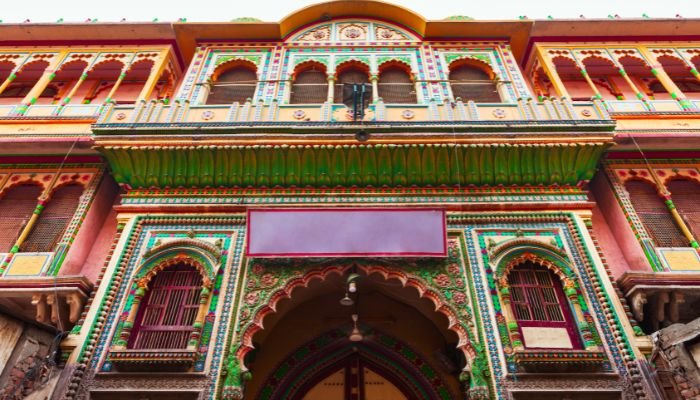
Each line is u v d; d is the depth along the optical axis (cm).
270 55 946
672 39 969
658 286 586
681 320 639
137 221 661
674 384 494
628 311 565
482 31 970
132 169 698
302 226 628
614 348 538
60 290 588
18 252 670
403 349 704
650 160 782
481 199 686
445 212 635
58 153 780
